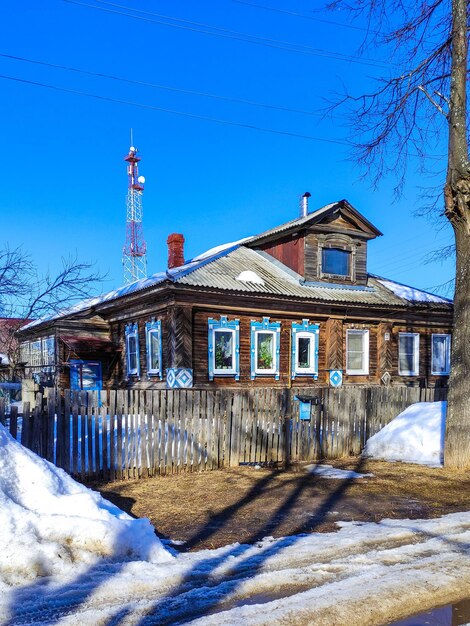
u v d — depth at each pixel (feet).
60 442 25.70
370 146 38.63
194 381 57.31
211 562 15.78
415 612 13.10
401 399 39.68
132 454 27.78
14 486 17.44
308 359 66.08
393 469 30.66
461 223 31.07
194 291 55.52
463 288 31.07
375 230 71.92
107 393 29.40
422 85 34.76
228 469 30.40
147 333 62.80
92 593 13.46
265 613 12.60
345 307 66.44
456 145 30.78
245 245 76.54
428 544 17.56
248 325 61.52
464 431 30.40
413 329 74.90
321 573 14.97
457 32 30.45
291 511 21.67
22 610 12.49
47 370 76.18
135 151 99.66
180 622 12.16
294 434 33.94
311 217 66.13
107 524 16.07
